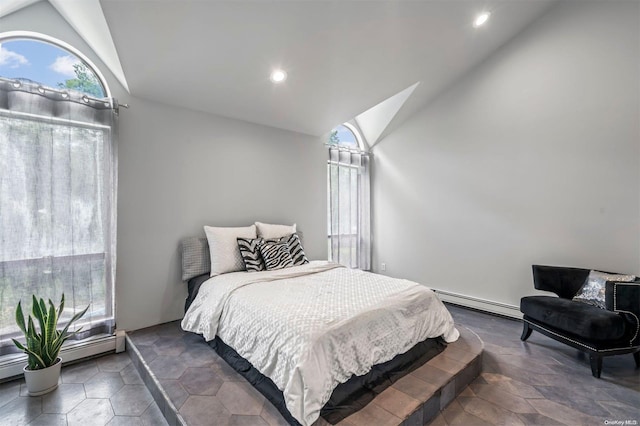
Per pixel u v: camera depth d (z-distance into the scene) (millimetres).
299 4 2164
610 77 2709
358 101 3572
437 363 2074
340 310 1845
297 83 3010
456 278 3832
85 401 1863
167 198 2852
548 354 2463
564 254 2975
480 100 3582
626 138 2637
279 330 1686
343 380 1602
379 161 4789
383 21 2543
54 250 2219
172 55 2336
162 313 2818
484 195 3559
